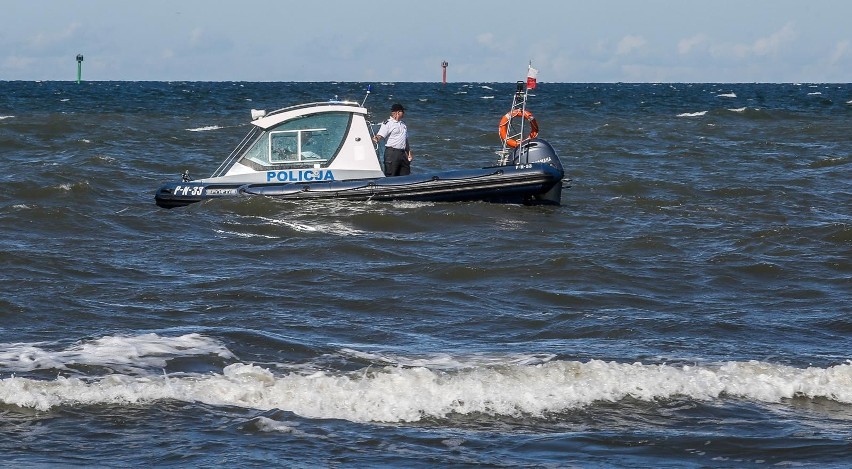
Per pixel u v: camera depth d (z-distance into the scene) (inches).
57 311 802.2
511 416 589.3
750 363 673.0
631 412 600.1
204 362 672.4
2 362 658.8
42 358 669.3
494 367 653.3
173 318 795.4
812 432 575.2
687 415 597.9
